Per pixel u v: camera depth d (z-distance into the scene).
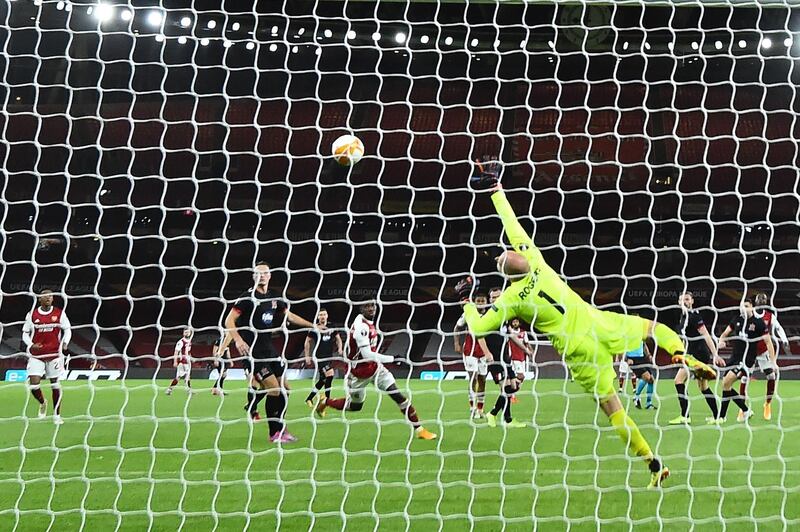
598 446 15.65
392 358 15.66
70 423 19.36
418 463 13.86
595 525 10.09
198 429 18.31
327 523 10.28
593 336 11.93
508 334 17.67
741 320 19.84
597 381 11.85
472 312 12.30
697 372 11.80
